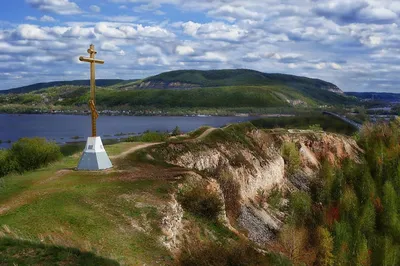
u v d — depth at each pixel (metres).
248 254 29.23
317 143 87.19
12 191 29.33
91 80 37.31
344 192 64.38
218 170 50.75
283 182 68.12
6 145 157.38
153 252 24.45
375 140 96.81
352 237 49.59
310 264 44.81
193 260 25.61
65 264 18.27
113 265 19.69
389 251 47.88
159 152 46.59
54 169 37.38
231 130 65.06
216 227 33.81
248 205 50.59
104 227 24.92
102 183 32.56
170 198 31.97
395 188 67.81
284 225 49.12
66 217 24.84
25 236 21.14
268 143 71.50
